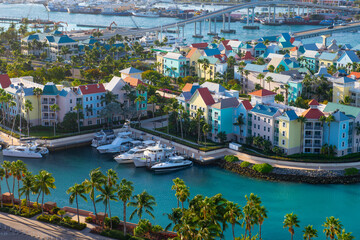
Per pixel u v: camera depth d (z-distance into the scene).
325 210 183.62
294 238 163.62
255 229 169.75
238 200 190.62
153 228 153.38
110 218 156.88
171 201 190.00
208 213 138.00
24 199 173.88
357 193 197.00
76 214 169.88
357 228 170.88
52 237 150.75
